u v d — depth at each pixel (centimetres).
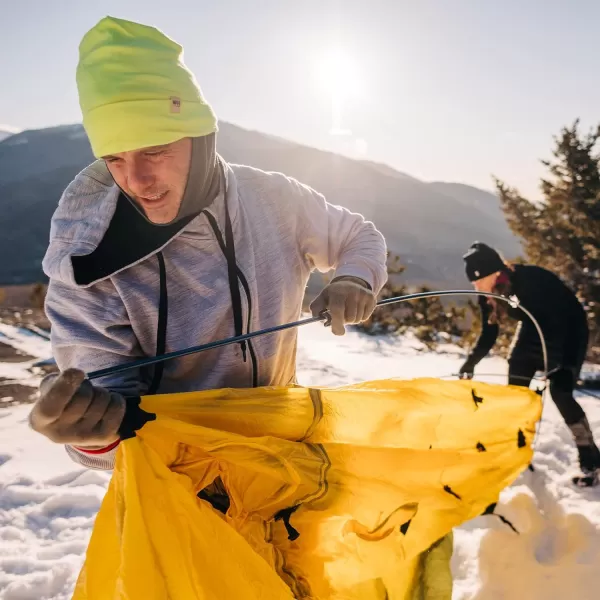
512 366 421
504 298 233
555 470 413
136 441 148
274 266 182
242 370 180
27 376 636
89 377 146
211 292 169
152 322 168
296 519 186
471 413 218
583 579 273
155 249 161
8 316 1124
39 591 282
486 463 227
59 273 161
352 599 197
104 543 151
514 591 273
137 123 145
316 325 1239
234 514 177
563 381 401
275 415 178
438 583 210
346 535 197
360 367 834
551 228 1634
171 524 148
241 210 175
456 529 325
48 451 434
